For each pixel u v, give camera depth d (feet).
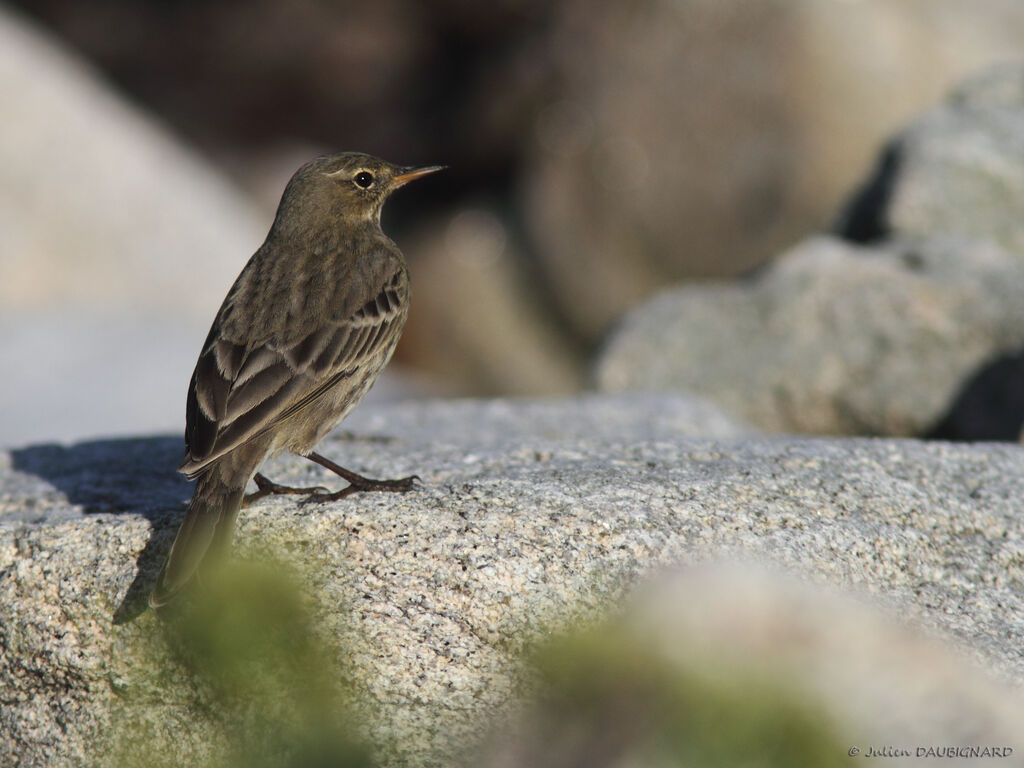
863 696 17.93
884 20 75.87
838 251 49.39
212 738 24.40
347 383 28.19
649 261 83.71
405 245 94.94
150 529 26.13
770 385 46.55
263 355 27.12
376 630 23.77
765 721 17.58
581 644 21.59
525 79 89.92
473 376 88.74
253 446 26.17
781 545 24.91
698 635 18.56
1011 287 45.29
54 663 25.35
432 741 23.38
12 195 78.23
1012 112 53.62
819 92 76.79
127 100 103.35
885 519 26.45
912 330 45.42
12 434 60.54
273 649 24.07
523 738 20.53
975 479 28.71
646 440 31.22
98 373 67.77
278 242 31.14
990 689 18.61
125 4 106.52
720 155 80.48
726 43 80.59
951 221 49.98
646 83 83.46
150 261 80.12
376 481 26.84
